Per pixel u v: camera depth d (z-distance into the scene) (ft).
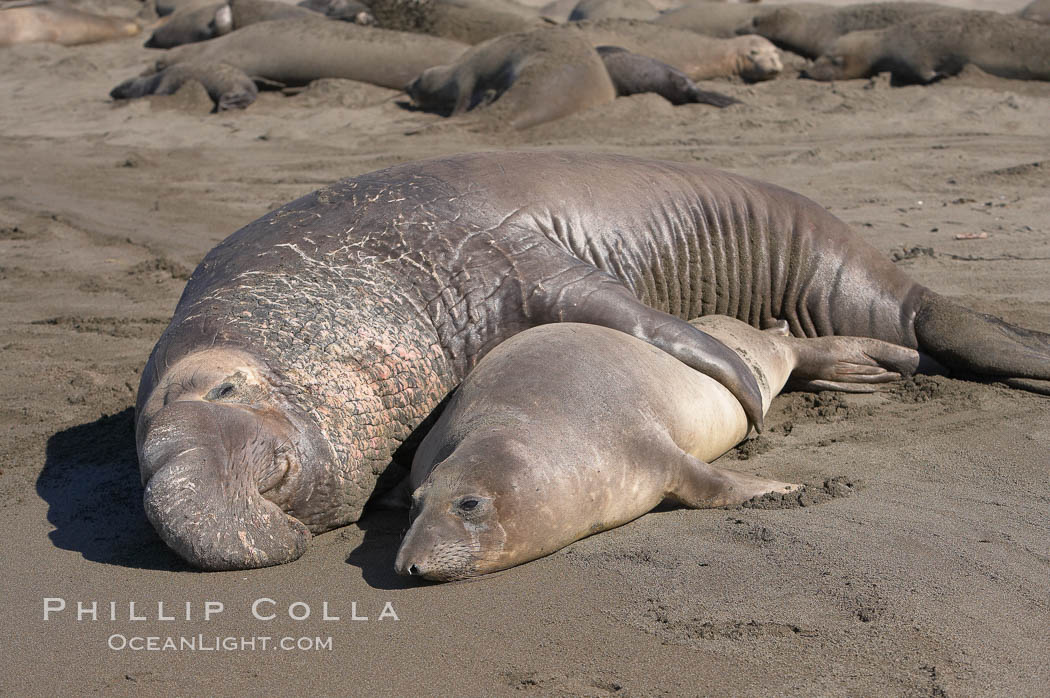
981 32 90.02
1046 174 62.28
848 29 107.14
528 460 22.31
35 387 36.40
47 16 134.31
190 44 115.44
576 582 21.65
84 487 27.71
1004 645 18.52
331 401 24.80
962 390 33.32
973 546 22.34
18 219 64.28
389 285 27.32
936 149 70.59
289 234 28.55
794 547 22.47
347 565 23.07
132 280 51.19
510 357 25.50
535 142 76.74
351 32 101.35
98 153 84.23
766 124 79.87
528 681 18.11
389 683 18.28
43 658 19.42
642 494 24.14
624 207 31.99
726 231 34.19
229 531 21.98
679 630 19.48
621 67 88.12
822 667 18.01
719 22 114.32
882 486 26.03
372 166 71.97
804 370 33.76
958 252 48.52
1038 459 27.37
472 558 21.48
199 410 22.35
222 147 84.02
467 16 105.19
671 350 27.37
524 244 29.12
